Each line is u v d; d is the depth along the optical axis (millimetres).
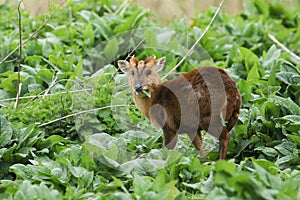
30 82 13523
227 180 8094
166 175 10000
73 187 9859
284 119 11117
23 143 11008
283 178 9734
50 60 14414
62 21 18109
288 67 13609
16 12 18797
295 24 20203
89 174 9938
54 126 12062
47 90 12648
